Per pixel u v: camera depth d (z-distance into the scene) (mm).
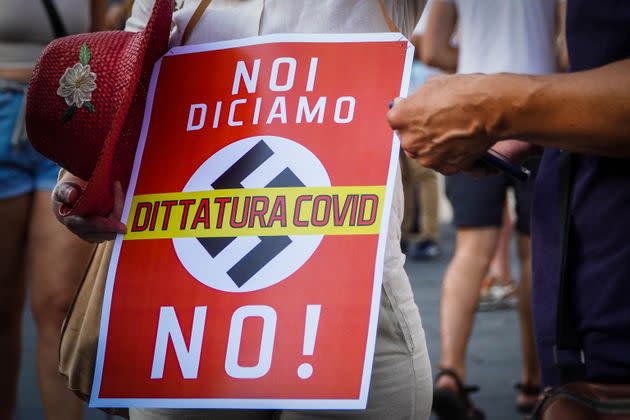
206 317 1650
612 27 1442
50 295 3143
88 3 3236
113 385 1690
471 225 4004
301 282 1606
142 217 1729
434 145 1455
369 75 1654
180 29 1824
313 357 1583
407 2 1775
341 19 1712
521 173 1582
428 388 1766
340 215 1611
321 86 1672
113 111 1796
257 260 1637
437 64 4457
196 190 1702
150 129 1761
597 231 1479
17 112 3109
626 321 1446
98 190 1709
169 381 1658
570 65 1514
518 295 4199
